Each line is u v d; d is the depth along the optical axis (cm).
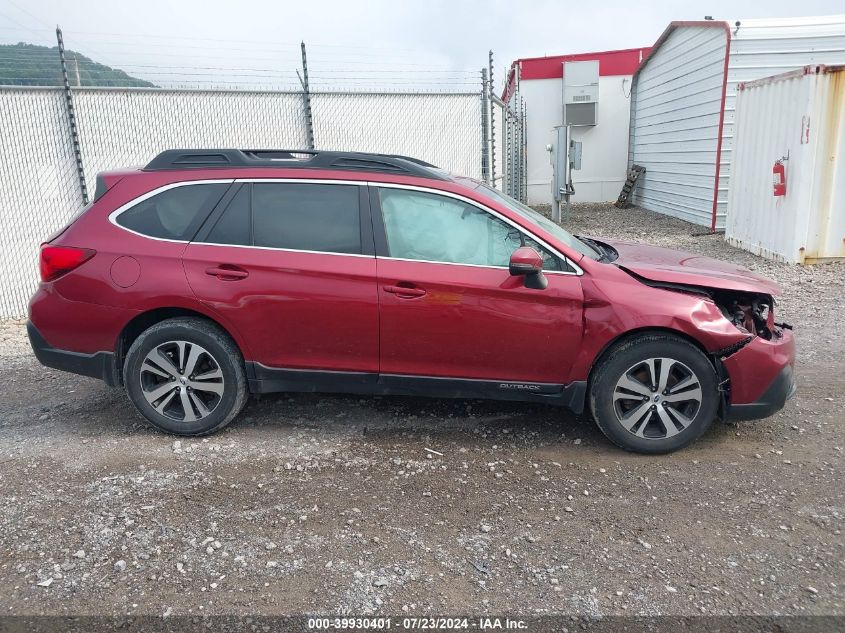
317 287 416
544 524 345
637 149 2141
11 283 959
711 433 450
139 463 409
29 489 378
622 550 322
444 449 429
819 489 376
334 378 432
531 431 456
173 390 436
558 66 2316
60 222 975
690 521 346
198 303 421
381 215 423
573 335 411
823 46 1319
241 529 339
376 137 1102
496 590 294
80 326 433
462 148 1130
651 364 408
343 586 296
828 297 809
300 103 1060
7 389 551
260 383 436
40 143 955
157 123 1010
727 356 406
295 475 394
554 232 454
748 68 1353
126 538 330
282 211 428
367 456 419
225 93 1031
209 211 430
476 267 414
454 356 420
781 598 287
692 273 427
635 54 2258
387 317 415
